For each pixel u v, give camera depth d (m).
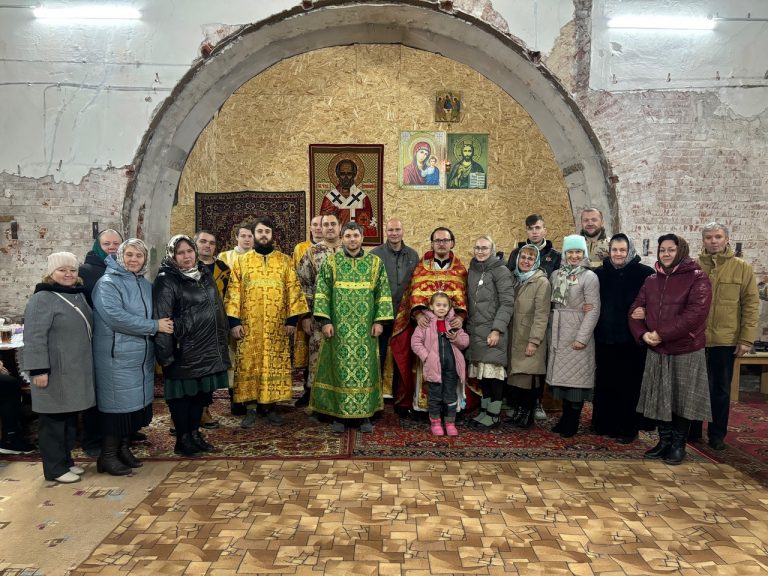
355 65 5.70
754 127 5.38
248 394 4.06
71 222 5.31
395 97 5.74
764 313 5.50
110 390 3.14
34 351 2.94
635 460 3.55
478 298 4.08
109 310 3.05
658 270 3.45
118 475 3.21
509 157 5.82
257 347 4.08
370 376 4.00
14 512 2.77
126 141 5.27
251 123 5.71
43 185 5.27
